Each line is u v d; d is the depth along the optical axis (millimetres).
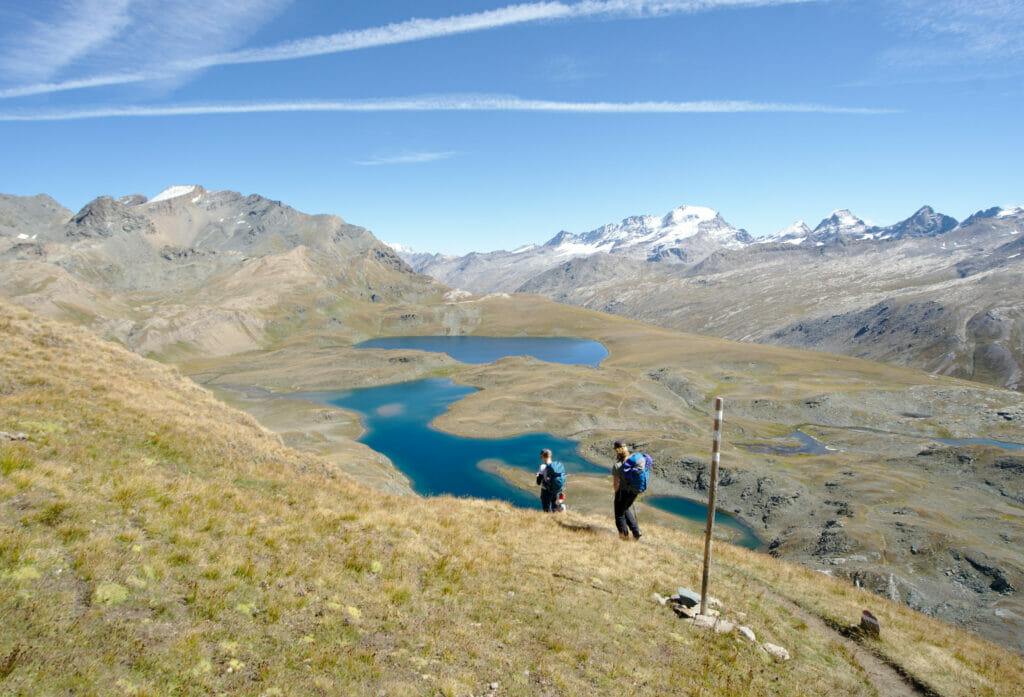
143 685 7168
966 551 69625
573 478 103688
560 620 12266
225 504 13633
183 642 8141
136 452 15406
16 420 14375
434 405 174125
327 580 11406
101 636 7750
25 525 9555
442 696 8781
